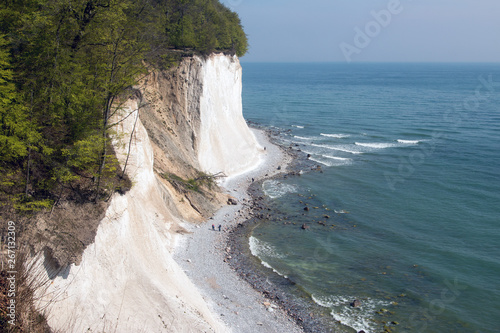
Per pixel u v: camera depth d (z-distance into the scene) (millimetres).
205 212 40594
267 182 53750
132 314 18828
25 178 17719
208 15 57062
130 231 22078
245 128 66500
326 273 31422
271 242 36531
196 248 33500
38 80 19281
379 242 36562
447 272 31203
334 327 25266
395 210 43750
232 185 51500
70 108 19203
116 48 20938
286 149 71812
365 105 121125
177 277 24500
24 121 16812
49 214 17438
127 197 23172
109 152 24312
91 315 16891
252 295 28141
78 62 20656
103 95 20922
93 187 20484
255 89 176625
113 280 19156
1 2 19078
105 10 21031
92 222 18953
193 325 20469
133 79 21641
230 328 23875
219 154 53375
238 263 32500
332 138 80312
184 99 47781
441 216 41812
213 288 28125
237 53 66625
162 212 34156
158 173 38531
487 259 32969
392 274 31188
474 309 26641
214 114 53625
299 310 26844
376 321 25734
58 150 19266
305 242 36625
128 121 30734
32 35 19281
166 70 46469
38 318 13023
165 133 44125
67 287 16391
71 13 20516
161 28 43375
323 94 153000
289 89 175875
